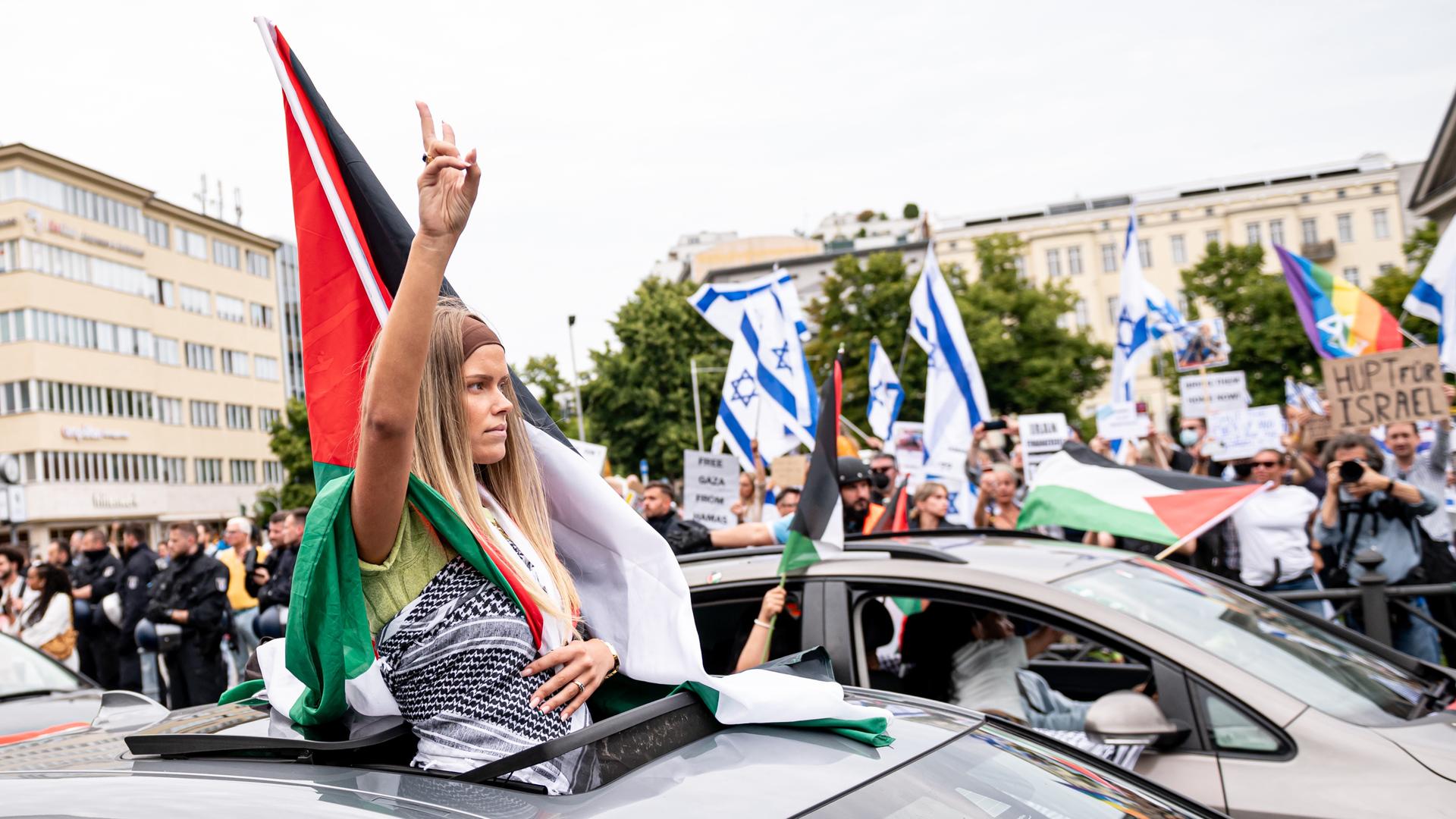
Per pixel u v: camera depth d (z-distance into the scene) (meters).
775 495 10.31
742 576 3.88
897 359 39.91
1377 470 6.89
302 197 2.39
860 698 2.29
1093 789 2.06
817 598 3.70
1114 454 11.95
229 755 1.76
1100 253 86.25
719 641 3.87
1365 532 6.86
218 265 65.62
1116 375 12.11
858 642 3.61
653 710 1.79
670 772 1.65
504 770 1.58
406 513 1.81
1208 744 3.13
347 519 1.74
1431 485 7.51
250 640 10.29
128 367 56.94
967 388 10.29
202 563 9.89
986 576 3.57
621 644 2.11
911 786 1.77
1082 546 4.22
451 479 1.92
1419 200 28.27
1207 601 3.79
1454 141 25.75
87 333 54.56
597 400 46.94
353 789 1.57
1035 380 41.19
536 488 2.12
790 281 10.36
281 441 50.75
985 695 3.79
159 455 58.94
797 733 1.89
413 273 1.70
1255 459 7.21
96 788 1.61
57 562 12.35
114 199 57.22
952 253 92.31
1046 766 2.08
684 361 46.78
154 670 10.82
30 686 5.82
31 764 1.80
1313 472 8.60
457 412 1.94
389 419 1.69
